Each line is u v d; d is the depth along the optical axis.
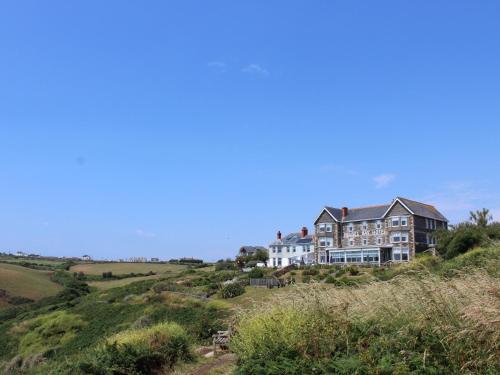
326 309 8.84
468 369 5.97
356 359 6.73
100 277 89.00
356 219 72.81
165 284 52.75
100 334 35.97
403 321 7.36
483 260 13.03
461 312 6.65
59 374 13.27
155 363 13.30
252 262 83.94
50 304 59.50
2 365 34.31
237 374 8.50
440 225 72.69
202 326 19.58
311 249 83.88
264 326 9.31
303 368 7.18
